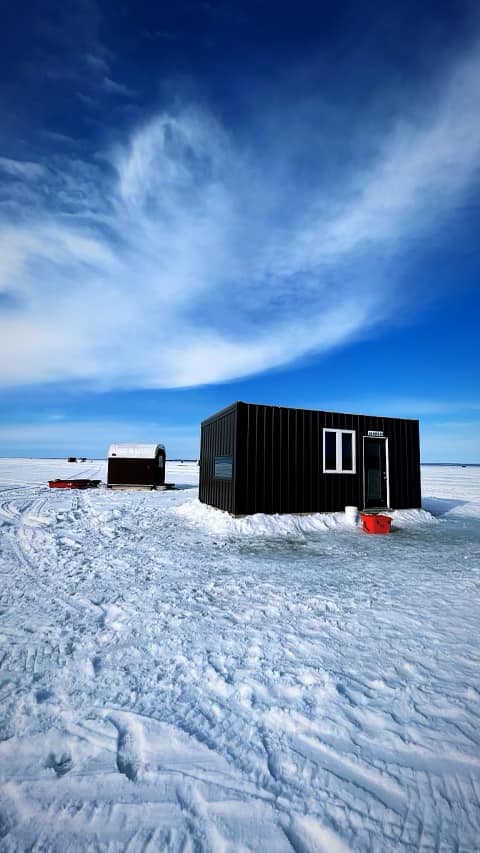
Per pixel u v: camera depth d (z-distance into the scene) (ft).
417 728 8.34
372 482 39.60
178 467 205.05
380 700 9.25
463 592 16.83
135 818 6.28
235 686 9.78
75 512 41.68
